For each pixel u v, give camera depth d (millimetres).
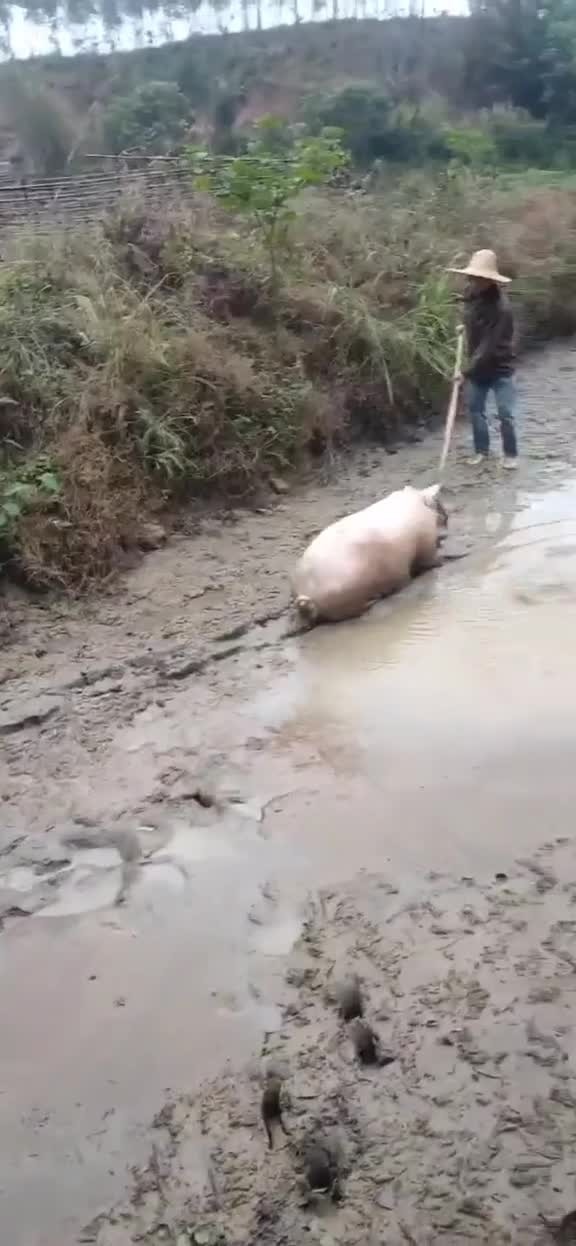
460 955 3570
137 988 3594
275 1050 3275
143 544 7512
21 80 13961
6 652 6156
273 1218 2748
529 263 13250
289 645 6016
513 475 8531
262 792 4621
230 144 14164
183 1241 2721
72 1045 3381
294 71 16594
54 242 9500
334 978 3535
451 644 5812
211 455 8375
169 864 4215
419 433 10133
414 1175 2811
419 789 4535
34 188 11758
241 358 8977
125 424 7926
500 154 17266
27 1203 2873
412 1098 3041
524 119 17828
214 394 8492
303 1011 3422
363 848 4184
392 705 5246
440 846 4148
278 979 3568
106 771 4906
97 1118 3111
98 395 7918
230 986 3561
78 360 8203
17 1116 3141
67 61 15438
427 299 11078
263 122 11867
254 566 7148
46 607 6680
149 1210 2816
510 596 6344
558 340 13609
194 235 10109
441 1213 2705
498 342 8422
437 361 10320
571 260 13852
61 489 7180
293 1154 2926
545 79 17531
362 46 17500
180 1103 3127
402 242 12203
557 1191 2734
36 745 5164
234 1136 3002
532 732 4887
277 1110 3062
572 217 14609
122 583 7008
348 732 5039
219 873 4133
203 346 8727
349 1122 2986
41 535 6910
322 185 12812
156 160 12805
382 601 6441
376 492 8508
